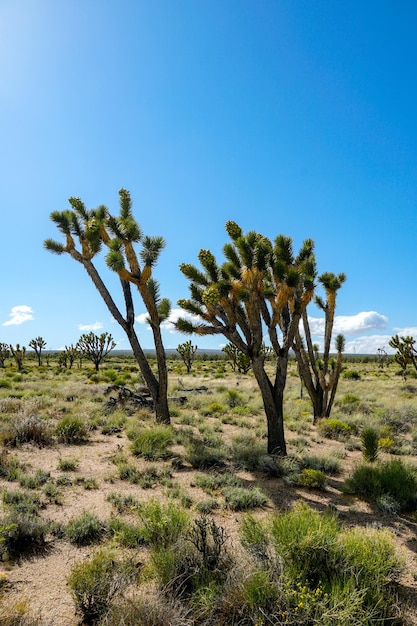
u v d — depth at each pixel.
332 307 14.34
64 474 7.49
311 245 10.41
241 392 22.81
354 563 3.81
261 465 8.40
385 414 15.59
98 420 12.41
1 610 3.55
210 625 3.42
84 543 5.00
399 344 25.89
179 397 18.11
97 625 3.43
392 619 3.56
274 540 4.19
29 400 15.27
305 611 3.30
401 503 6.50
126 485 7.16
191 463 8.61
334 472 8.65
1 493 6.31
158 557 4.05
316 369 14.61
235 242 9.34
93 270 12.69
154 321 12.41
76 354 46.84
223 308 9.74
